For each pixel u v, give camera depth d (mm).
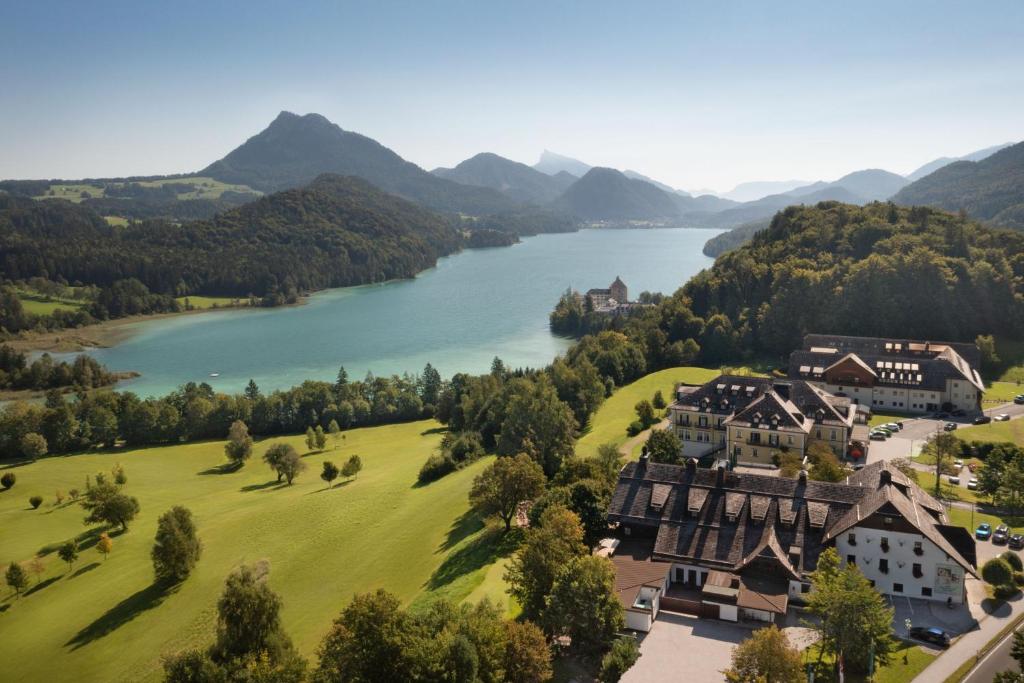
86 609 115438
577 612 75250
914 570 82438
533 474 113250
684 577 89312
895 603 82062
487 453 176875
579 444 162750
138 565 129625
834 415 140625
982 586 85562
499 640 69125
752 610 79875
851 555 84875
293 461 178125
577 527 89562
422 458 188000
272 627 82375
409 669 65562
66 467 193250
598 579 76375
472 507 131500
